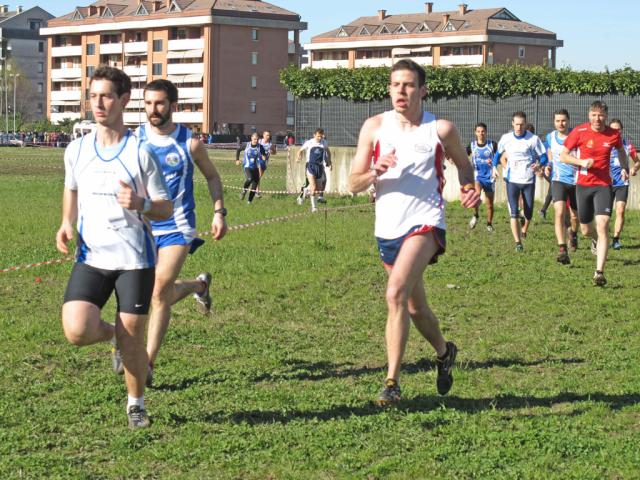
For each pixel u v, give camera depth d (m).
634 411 6.61
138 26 106.06
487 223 18.09
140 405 6.14
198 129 103.56
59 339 8.59
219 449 5.69
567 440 5.88
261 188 31.00
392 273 6.38
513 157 15.47
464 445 5.80
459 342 8.89
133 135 5.86
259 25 103.56
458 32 105.69
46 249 14.74
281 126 106.50
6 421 6.21
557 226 13.59
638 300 11.11
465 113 29.77
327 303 10.75
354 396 6.88
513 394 6.98
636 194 23.33
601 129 12.17
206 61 101.56
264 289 11.49
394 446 5.81
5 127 111.94
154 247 5.95
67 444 5.83
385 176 6.46
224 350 8.41
